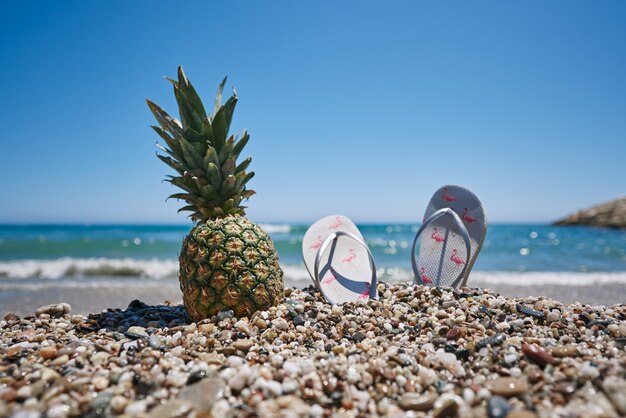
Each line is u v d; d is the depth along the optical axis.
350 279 0.61
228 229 0.49
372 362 0.37
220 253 0.48
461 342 0.42
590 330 0.45
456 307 0.53
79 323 0.53
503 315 0.49
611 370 0.34
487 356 0.39
